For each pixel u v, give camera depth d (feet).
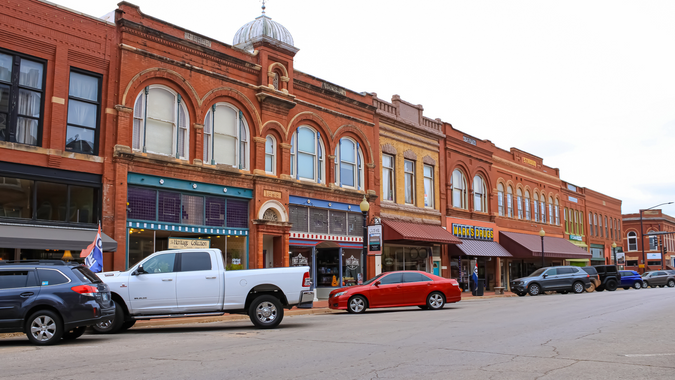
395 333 41.14
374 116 102.78
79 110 62.95
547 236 159.63
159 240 68.28
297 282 48.11
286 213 82.99
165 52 70.69
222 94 76.54
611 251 211.41
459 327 44.70
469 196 128.06
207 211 73.77
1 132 57.11
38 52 60.03
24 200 57.88
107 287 41.42
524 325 45.70
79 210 61.72
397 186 106.93
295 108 87.51
